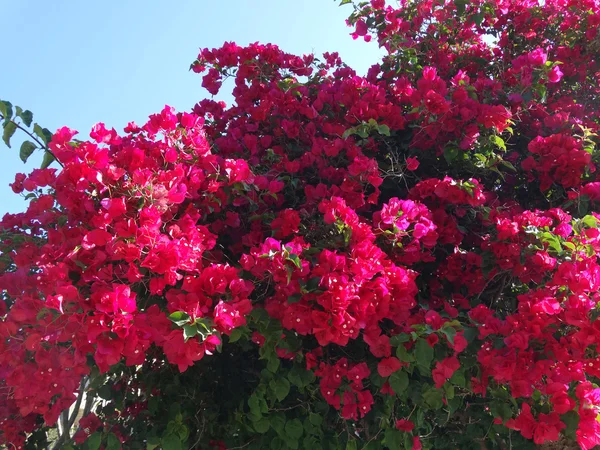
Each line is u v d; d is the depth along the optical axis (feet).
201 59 13.87
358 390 7.44
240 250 9.53
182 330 6.15
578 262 7.70
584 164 9.96
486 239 9.73
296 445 7.86
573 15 13.10
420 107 10.28
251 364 10.01
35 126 7.93
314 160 10.71
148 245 6.54
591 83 14.03
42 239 9.37
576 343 6.71
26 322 6.93
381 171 10.38
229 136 12.35
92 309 6.26
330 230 7.97
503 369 6.79
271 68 13.37
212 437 9.18
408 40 13.02
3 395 8.58
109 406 9.39
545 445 8.66
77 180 7.03
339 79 14.14
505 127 10.28
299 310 6.73
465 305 9.45
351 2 13.83
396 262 8.30
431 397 7.36
